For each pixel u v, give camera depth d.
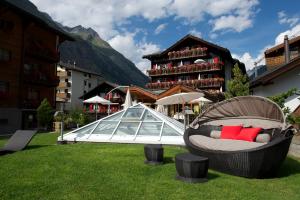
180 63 39.72
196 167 5.30
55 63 30.14
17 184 5.04
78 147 9.46
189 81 36.69
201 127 9.00
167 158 7.58
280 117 7.86
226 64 39.59
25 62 26.02
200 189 4.91
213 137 8.35
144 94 27.31
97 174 5.79
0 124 21.73
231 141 6.97
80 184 5.08
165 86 38.03
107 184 5.11
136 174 5.85
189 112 12.39
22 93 24.06
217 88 35.47
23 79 24.48
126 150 8.69
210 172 6.16
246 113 8.88
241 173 5.77
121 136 10.54
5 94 22.08
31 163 6.77
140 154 8.02
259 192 4.91
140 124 10.88
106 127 11.25
